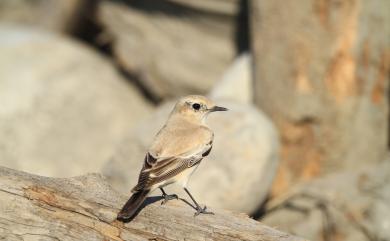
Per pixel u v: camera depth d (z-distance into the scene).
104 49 25.84
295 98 19.25
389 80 19.59
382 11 19.23
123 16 25.02
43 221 10.36
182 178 11.20
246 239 10.62
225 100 18.52
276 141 17.69
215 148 16.88
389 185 17.38
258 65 19.84
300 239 10.58
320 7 18.88
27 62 22.62
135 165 17.14
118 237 10.49
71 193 10.55
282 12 19.22
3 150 20.67
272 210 17.83
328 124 19.17
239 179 16.61
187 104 12.16
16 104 21.50
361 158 19.38
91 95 22.53
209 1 23.42
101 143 21.73
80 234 10.40
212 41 23.80
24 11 27.31
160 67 24.17
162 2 24.22
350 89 19.08
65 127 21.58
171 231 10.59
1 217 10.30
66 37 25.95
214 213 10.96
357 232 16.86
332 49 18.97
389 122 19.95
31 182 10.45
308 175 19.36
